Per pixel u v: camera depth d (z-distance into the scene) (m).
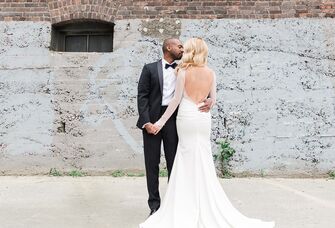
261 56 7.82
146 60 7.85
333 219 5.01
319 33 7.79
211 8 7.89
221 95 7.80
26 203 5.78
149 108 4.98
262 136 7.74
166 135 4.93
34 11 7.94
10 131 7.78
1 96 7.81
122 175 7.67
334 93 7.71
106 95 7.82
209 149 4.60
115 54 7.87
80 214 5.24
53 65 7.86
